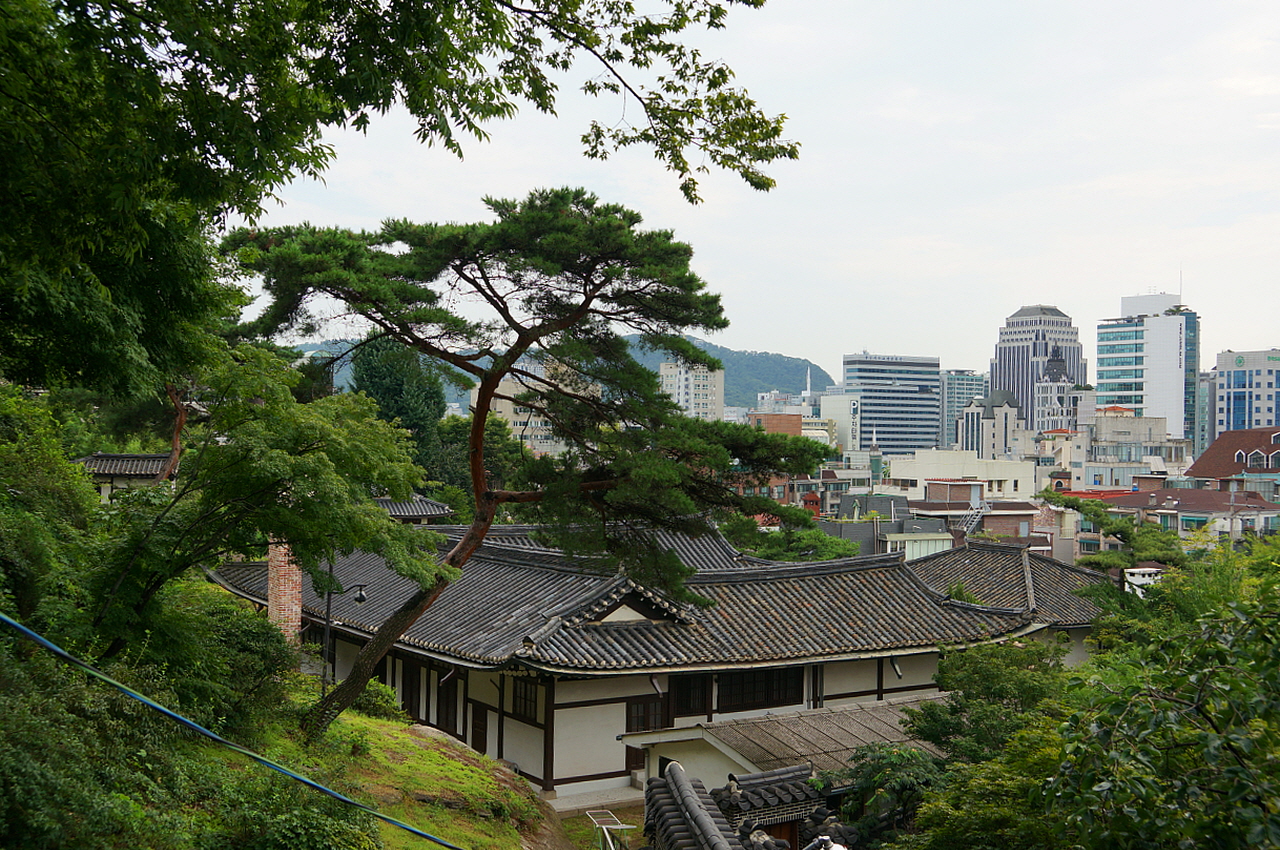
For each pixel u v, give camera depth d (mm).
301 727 12820
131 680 8875
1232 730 5812
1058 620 26438
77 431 32000
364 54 6828
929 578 31328
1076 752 6281
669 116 8234
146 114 6102
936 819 9688
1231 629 6137
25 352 8844
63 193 6246
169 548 10102
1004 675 15148
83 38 5578
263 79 6652
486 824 12742
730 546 29219
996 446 165750
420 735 16750
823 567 24219
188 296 9508
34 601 9430
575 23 7672
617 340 14188
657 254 13070
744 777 14578
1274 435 90312
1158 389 157750
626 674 18641
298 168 7078
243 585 27438
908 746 16234
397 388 48000
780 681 21828
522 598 21219
